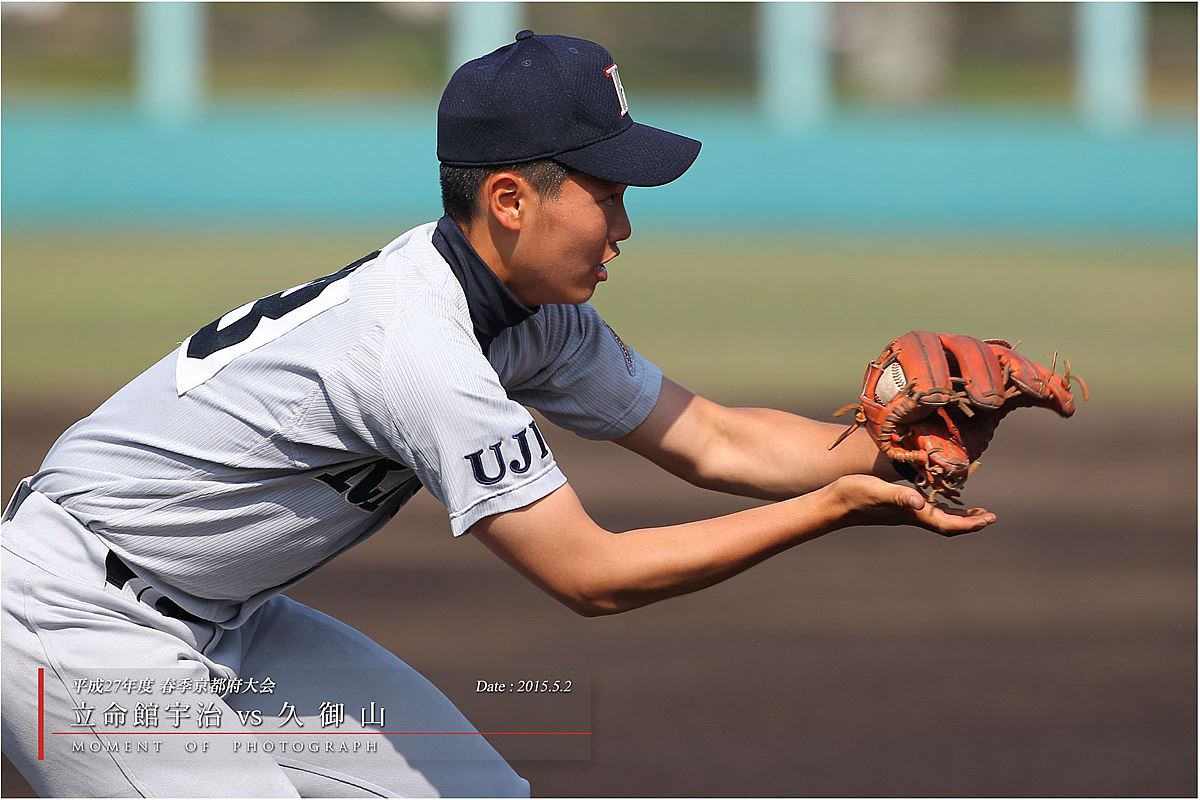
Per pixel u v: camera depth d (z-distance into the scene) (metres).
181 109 68.69
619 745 14.52
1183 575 21.77
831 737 14.91
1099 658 17.73
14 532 8.54
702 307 47.22
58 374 35.28
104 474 8.45
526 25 74.75
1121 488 27.77
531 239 8.00
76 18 71.38
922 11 76.19
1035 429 33.38
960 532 7.50
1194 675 17.12
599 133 7.87
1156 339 42.72
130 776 8.23
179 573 8.46
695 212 68.75
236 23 72.12
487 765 9.24
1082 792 13.38
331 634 9.42
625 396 9.49
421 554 22.80
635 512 25.06
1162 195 68.75
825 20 75.38
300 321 8.15
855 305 47.81
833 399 32.66
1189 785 13.53
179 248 57.03
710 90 75.06
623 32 75.19
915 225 69.06
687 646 18.11
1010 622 19.38
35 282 49.28
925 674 17.08
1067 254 60.88
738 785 13.44
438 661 17.16
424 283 8.04
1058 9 76.25
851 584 21.30
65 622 8.21
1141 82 76.00
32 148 64.75
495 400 7.80
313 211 66.62
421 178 66.88
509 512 7.79
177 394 8.35
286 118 66.38
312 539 8.56
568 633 18.56
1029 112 73.88
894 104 76.50
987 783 13.64
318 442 8.11
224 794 8.26
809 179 68.62
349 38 73.31
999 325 44.38
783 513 7.80
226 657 8.89
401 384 7.75
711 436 9.64
